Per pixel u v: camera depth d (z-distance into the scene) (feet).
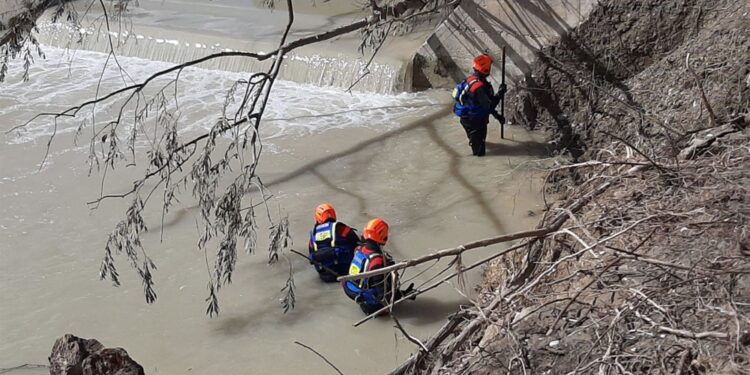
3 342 27.61
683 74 35.55
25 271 31.60
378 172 38.37
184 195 36.78
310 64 48.01
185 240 33.35
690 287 18.72
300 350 26.71
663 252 20.63
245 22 53.98
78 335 27.84
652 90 37.22
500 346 19.11
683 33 38.22
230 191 27.50
